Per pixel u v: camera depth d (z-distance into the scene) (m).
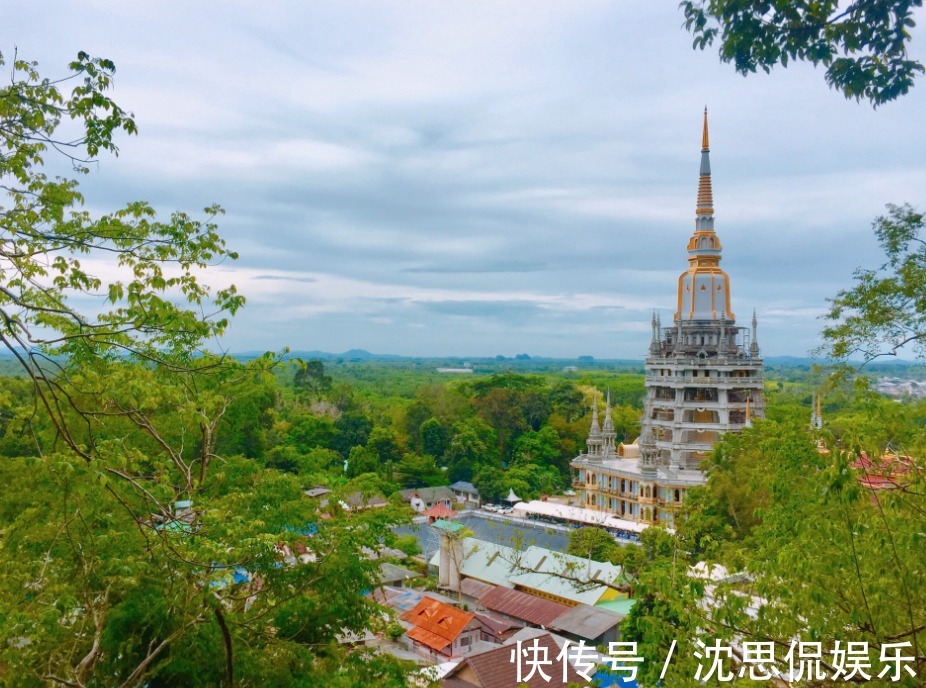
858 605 20.41
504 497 132.50
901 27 16.00
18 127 17.75
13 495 23.61
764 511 25.38
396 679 24.70
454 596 77.00
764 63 17.36
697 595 21.22
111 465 19.45
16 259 18.75
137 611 21.56
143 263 20.02
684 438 99.25
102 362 23.08
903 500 20.30
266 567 24.14
